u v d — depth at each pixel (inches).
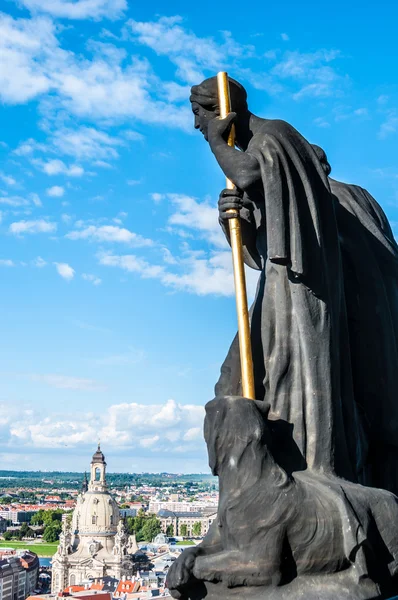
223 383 427.8
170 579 362.3
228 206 418.6
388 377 438.9
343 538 358.3
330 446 391.2
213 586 355.6
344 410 409.7
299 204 398.3
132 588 5728.3
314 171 414.3
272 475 361.7
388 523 372.2
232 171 405.1
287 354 401.7
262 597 350.3
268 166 396.5
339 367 407.5
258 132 415.2
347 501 363.3
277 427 394.0
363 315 443.2
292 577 356.2
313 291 396.5
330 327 400.8
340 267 416.2
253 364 414.6
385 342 442.0
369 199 486.0
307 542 355.6
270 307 410.3
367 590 357.4
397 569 367.9
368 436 437.1
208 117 450.6
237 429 365.7
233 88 447.8
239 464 362.9
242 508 357.1
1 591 6840.6
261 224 428.5
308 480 375.9
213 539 379.6
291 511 354.6
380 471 440.1
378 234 461.1
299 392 398.0
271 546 351.9
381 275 452.4
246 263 455.5
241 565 351.9
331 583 356.8
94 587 6161.4
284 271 407.2
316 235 399.2
